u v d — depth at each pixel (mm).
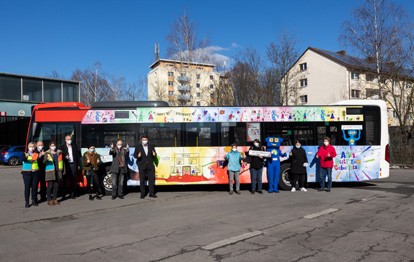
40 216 8438
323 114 12250
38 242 6152
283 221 7332
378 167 12281
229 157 11344
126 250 5562
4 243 6129
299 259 5020
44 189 10922
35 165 9773
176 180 11742
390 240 5887
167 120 11891
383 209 8500
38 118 11891
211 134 11922
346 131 12258
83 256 5316
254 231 6555
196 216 7977
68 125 11859
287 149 12055
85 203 10141
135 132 11836
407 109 25125
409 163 23281
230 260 5023
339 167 12133
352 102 12414
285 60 32219
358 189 12117
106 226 7227
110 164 11867
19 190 13125
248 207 8938
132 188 13117
